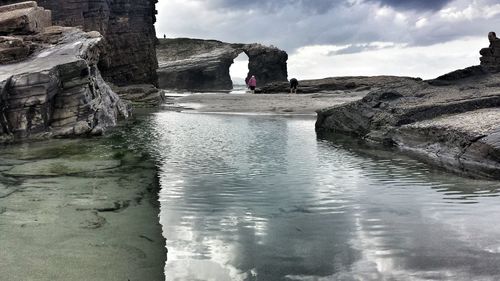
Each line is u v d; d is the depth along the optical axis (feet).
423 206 22.66
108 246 17.08
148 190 26.08
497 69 57.93
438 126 37.29
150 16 159.12
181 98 129.59
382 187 26.94
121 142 44.70
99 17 127.13
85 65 51.03
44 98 44.27
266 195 25.21
